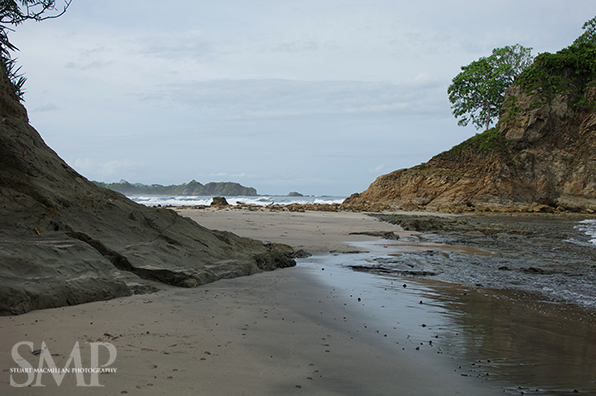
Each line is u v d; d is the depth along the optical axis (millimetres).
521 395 3355
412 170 57844
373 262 10867
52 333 3941
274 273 9000
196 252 8328
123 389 2891
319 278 8484
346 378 3461
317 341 4410
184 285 6770
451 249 14289
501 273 9617
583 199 48469
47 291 4891
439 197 53656
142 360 3445
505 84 59094
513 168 50938
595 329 5344
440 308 6285
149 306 5289
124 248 7121
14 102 7625
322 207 46656
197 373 3285
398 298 6887
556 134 51156
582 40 58750
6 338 3715
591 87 50562
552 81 52375
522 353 4387
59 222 6625
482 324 5469
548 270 9875
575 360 4219
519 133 52156
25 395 2689
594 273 9648
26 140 7164
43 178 6980
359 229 21234
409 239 17766
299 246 13852
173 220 9172
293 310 5723
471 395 3299
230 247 9555
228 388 3059
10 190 6414
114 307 5082
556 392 3434
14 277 4797
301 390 3143
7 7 7711
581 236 19719
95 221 7336
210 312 5254
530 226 26141
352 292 7223
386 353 4188
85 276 5547
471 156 54906
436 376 3656
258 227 19438
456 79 62062
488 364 4035
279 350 4023
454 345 4578
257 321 5012
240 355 3781
